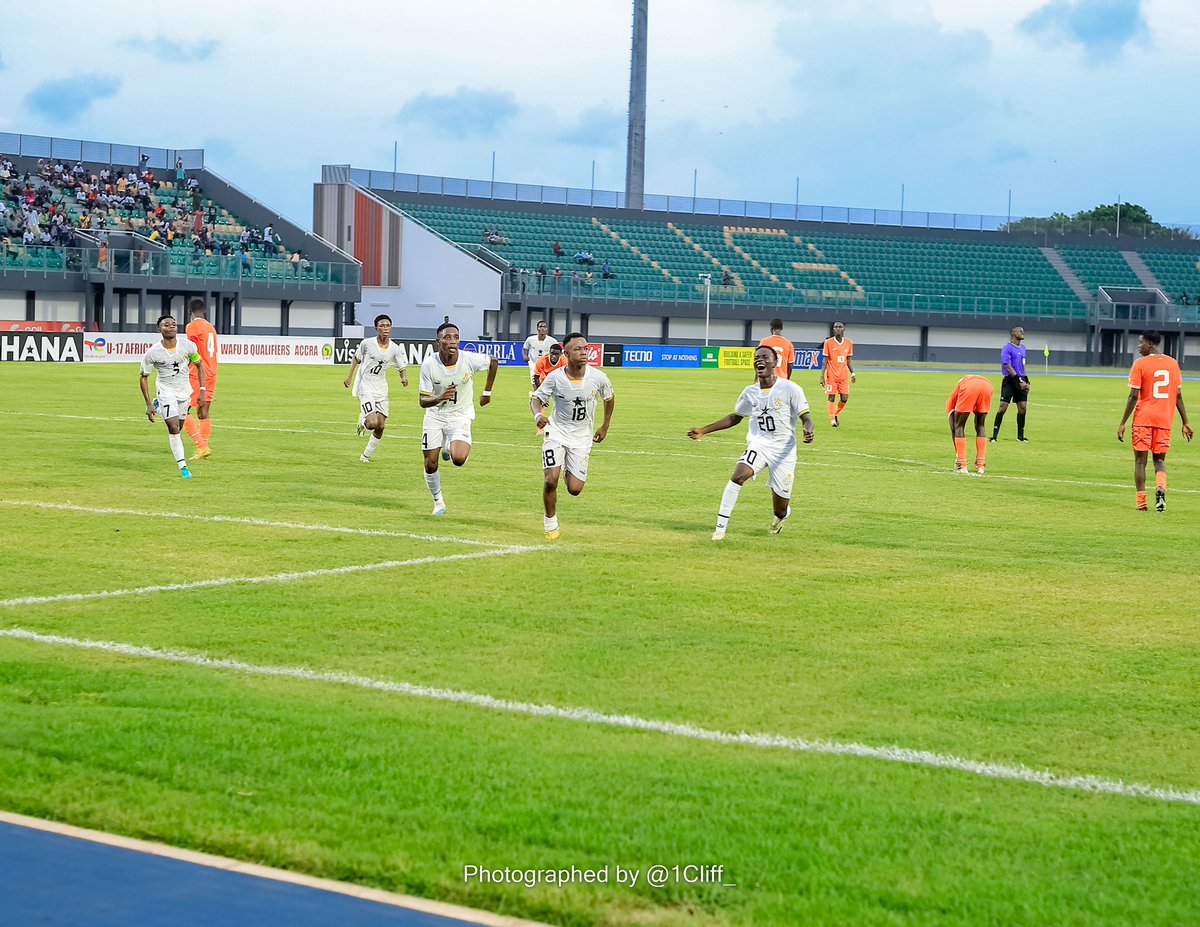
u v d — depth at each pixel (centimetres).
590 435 1249
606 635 862
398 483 1639
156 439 2103
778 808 548
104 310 5531
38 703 678
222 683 727
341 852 493
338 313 6431
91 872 471
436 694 716
